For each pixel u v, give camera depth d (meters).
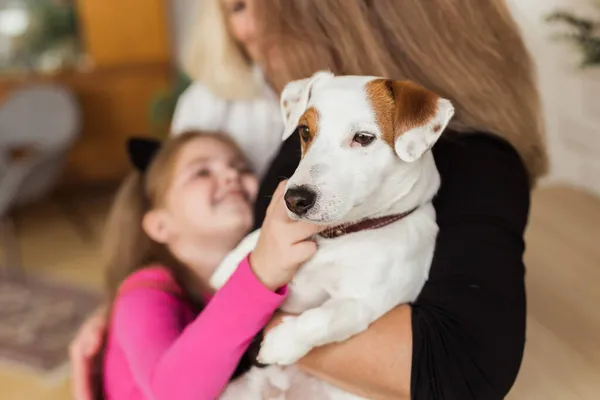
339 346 0.73
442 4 0.86
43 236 3.49
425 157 0.80
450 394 0.67
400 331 0.71
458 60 0.85
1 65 3.76
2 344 2.53
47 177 3.04
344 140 0.75
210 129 1.52
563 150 1.90
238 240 1.26
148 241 1.33
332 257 0.78
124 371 1.11
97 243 3.40
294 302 0.82
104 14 3.74
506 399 0.91
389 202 0.78
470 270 0.72
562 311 1.12
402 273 0.77
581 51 1.69
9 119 3.41
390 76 0.86
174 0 3.87
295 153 0.96
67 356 2.45
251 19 1.33
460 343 0.67
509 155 0.84
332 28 0.89
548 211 1.56
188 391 0.77
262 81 1.44
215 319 0.75
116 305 1.11
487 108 0.85
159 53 3.91
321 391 0.80
